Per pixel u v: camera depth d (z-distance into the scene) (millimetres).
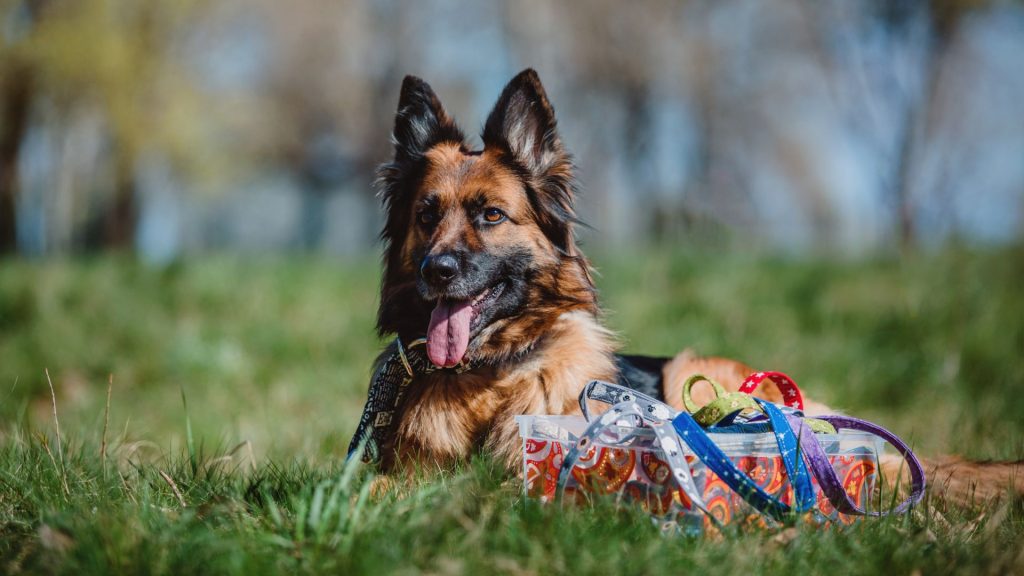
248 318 9141
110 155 24203
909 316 7969
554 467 2945
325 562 2521
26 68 20719
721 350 7504
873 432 3195
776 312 8898
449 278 3734
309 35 33312
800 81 30984
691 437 2746
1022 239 10859
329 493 3041
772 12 29234
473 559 2512
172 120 23297
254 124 29703
